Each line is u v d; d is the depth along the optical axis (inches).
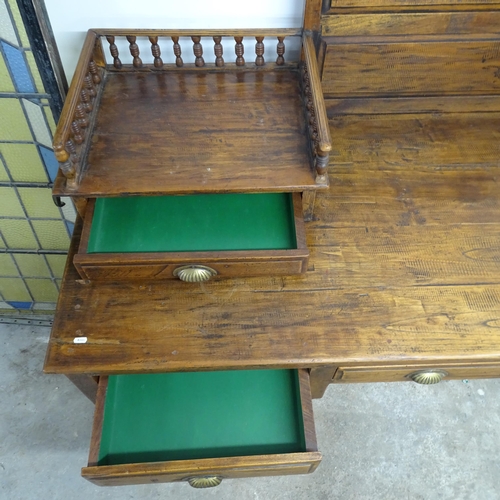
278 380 40.6
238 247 37.5
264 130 39.6
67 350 34.6
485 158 46.2
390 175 44.8
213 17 42.5
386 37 43.6
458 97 48.8
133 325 35.8
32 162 52.1
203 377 40.7
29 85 44.3
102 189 35.4
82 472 33.0
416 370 38.1
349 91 47.8
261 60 44.2
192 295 37.4
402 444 60.2
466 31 43.5
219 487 57.1
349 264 39.2
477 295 37.6
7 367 67.0
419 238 40.7
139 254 35.1
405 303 37.1
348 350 34.9
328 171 44.9
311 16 40.9
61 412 62.8
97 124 39.8
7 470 58.1
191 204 40.1
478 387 64.9
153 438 38.1
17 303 72.8
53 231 60.6
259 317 36.3
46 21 40.3
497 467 58.4
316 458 33.9
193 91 42.8
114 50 42.6
